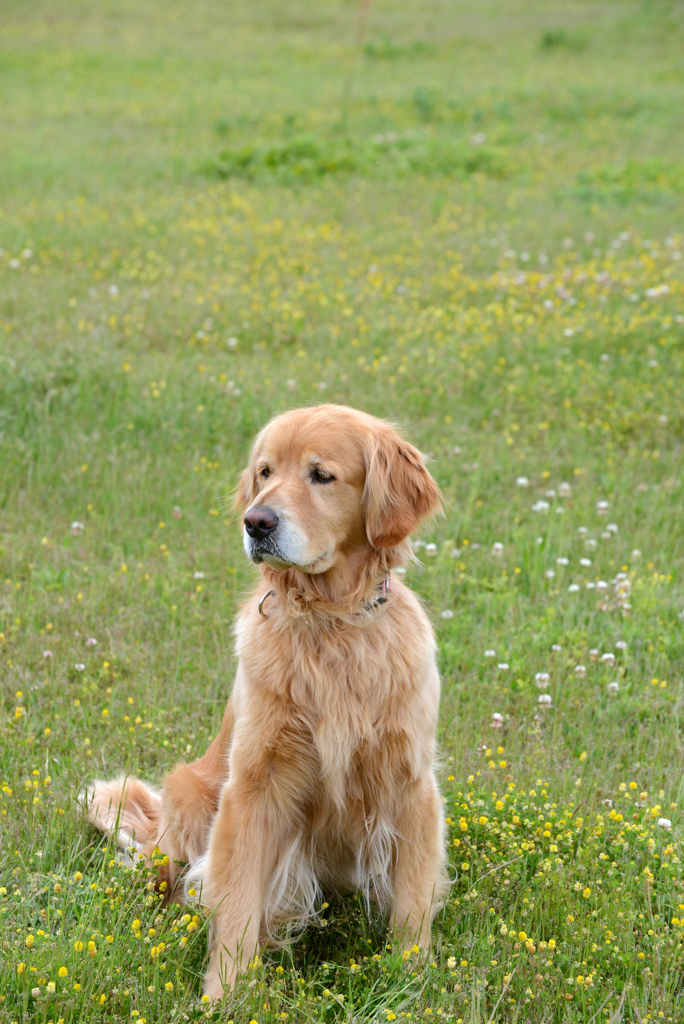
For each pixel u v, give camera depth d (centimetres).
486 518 610
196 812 350
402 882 323
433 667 333
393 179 1403
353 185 1373
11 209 1189
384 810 325
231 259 1053
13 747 399
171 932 299
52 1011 263
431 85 1989
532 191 1358
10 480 639
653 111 1888
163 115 1792
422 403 745
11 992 269
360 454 329
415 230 1180
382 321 880
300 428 328
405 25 2831
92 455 666
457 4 3130
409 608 337
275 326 866
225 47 2519
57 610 507
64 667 461
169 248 1088
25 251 1018
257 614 338
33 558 561
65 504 624
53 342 802
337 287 974
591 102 1942
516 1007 277
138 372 761
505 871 334
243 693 326
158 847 340
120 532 596
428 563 570
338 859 348
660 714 446
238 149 1555
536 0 3152
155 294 931
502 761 396
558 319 886
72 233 1110
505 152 1566
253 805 319
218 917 311
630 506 621
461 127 1730
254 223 1171
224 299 937
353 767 321
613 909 313
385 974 291
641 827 347
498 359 813
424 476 345
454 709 441
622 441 711
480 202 1305
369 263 1059
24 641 481
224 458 664
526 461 675
